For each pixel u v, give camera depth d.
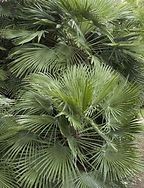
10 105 3.99
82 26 4.62
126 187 4.02
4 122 3.81
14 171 3.68
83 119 3.74
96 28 4.62
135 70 4.95
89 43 4.71
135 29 4.79
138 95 4.28
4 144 3.78
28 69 4.37
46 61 4.39
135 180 4.54
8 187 3.62
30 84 4.05
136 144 4.06
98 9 4.47
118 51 4.73
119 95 3.98
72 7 4.49
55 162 3.61
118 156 3.83
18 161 3.69
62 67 4.36
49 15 4.75
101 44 4.75
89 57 4.43
